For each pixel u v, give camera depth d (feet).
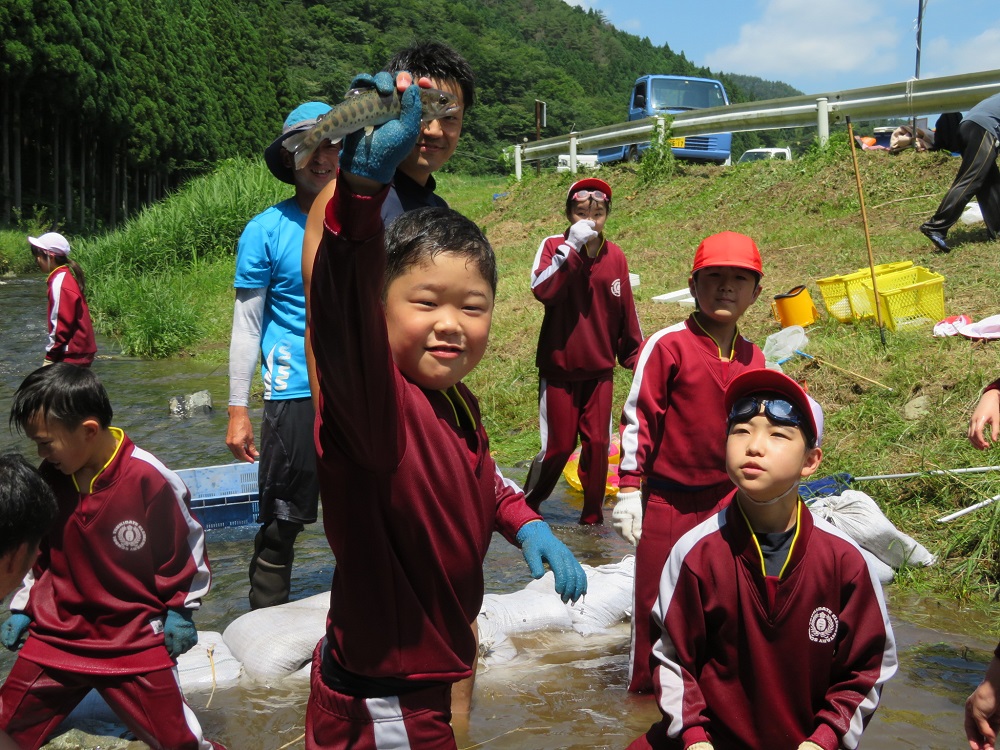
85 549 9.64
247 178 67.31
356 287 5.62
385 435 6.23
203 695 11.81
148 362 40.57
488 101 385.50
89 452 9.52
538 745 10.55
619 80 600.80
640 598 11.89
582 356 18.45
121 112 133.28
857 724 7.72
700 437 11.85
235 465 18.69
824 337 23.22
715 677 8.09
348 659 6.97
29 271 84.33
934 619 13.82
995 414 10.04
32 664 9.66
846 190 36.55
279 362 13.46
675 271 33.76
